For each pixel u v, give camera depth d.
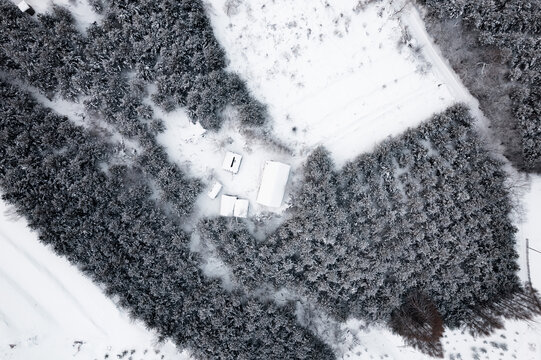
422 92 36.06
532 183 36.16
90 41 34.88
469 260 36.34
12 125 34.66
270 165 35.16
